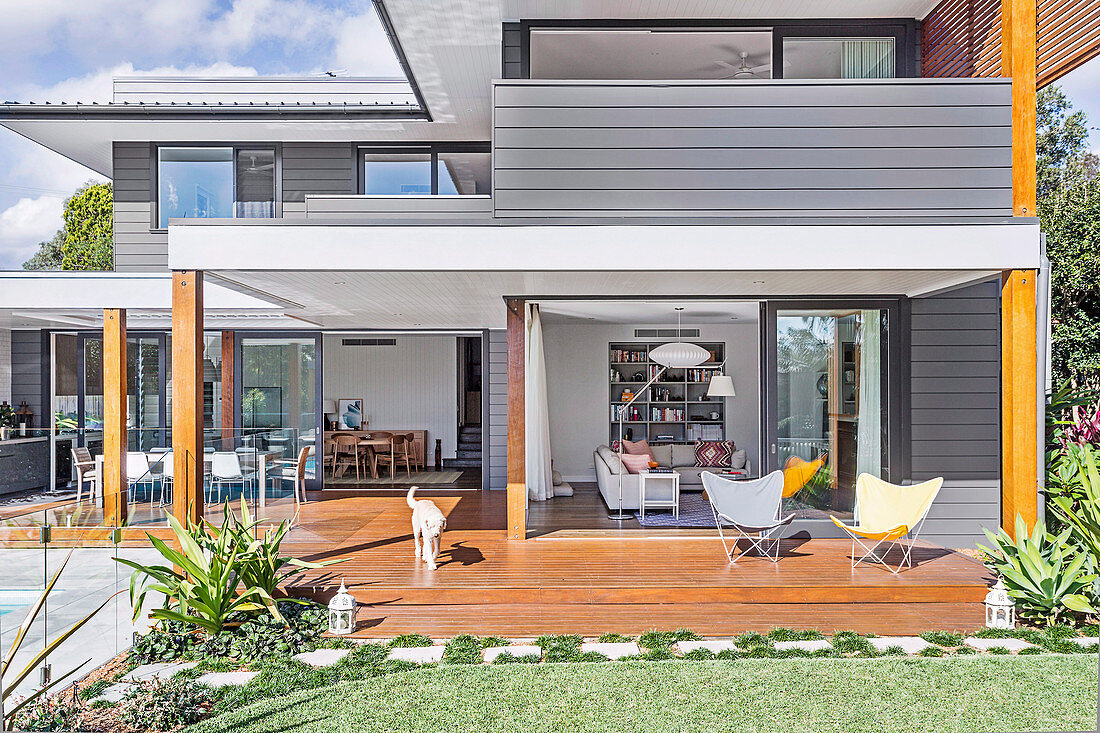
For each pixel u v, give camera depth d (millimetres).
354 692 4289
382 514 9656
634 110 6289
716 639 5223
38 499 10859
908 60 7938
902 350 8016
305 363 12062
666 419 12820
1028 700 4121
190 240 5930
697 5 7512
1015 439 5984
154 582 5824
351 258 6000
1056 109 19266
